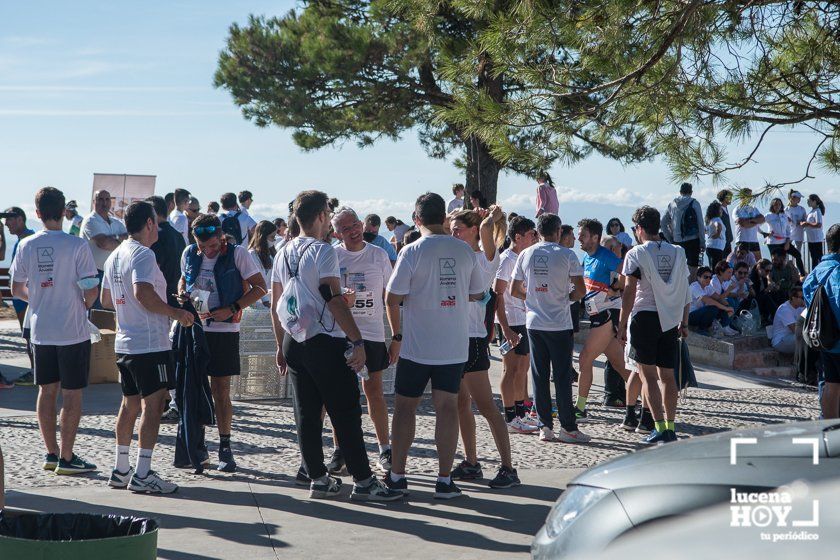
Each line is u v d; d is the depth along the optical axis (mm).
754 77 8258
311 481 7094
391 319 6898
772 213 19906
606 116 8516
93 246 12383
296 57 21781
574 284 9273
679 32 7871
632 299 8906
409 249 6867
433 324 6840
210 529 6102
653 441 9133
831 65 8367
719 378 15352
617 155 9000
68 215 18938
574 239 10648
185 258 7840
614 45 8023
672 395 9016
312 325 6660
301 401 6926
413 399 6949
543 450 9078
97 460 8234
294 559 5512
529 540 5965
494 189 22938
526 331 10102
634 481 3477
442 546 5816
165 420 10164
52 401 7727
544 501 6969
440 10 9539
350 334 6609
